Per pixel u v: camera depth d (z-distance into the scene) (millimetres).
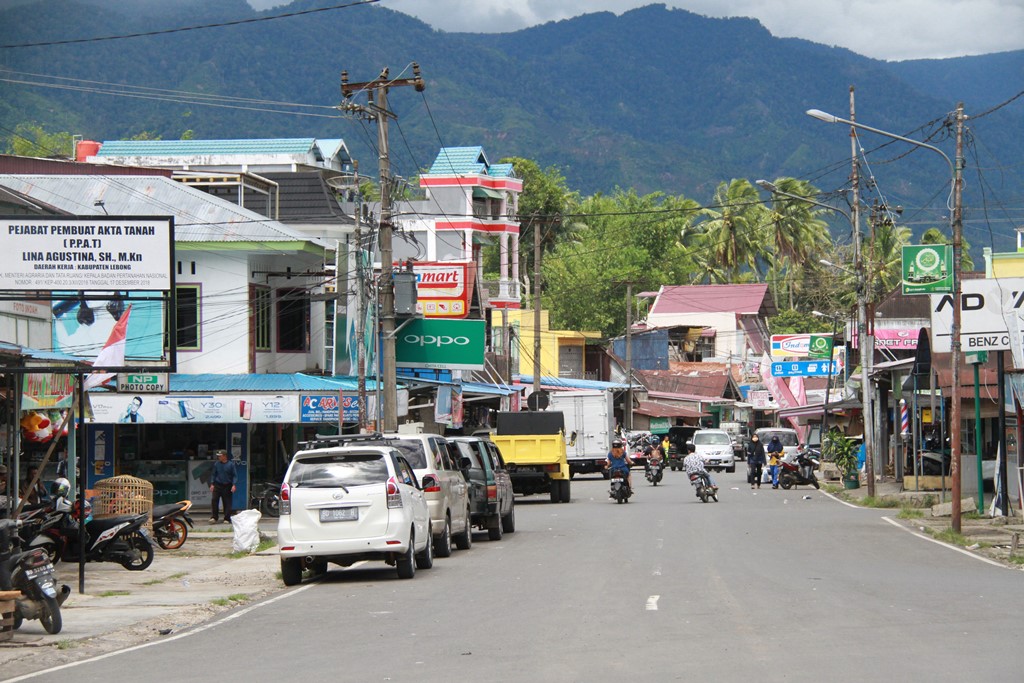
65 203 43531
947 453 47750
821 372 78000
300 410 37875
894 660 12203
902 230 116125
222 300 41938
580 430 65375
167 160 68312
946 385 39031
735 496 49125
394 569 24281
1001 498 33469
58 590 16969
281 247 41594
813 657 12469
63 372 20047
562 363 93938
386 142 37219
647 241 122938
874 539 28562
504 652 13336
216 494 37438
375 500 21453
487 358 67812
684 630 14555
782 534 30031
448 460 27078
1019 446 35812
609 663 12375
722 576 20562
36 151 94125
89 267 20750
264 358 43219
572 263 108562
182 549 29594
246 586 22156
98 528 24594
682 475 73000
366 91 37219
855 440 62312
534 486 46375
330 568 25328
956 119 30469
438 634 14938
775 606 16609
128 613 18438
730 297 118562
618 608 16688
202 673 12859
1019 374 32688
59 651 15094
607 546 27062
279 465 42844
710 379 107562
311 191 54031
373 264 51000
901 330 59906
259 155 68188
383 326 36906
